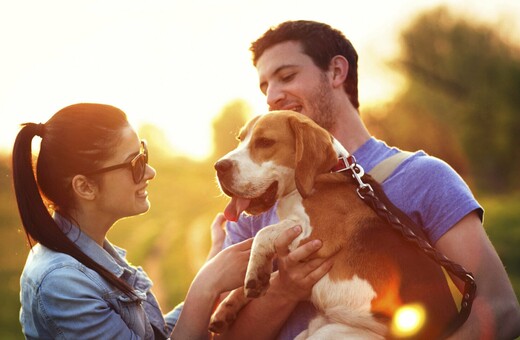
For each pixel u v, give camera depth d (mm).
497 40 33938
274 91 3535
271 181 3219
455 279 2938
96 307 2732
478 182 34219
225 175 3225
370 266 2990
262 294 2951
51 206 3070
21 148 2908
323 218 3059
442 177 3035
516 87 32594
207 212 46156
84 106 3016
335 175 3170
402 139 35656
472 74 33844
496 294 2787
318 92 3480
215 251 3779
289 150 3238
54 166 2961
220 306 3141
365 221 3059
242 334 3049
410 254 3023
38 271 2770
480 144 33438
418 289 2967
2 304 17172
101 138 2959
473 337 2709
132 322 2963
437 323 2934
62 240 2848
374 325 2936
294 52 3494
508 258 14398
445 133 34531
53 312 2707
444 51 34469
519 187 33188
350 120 3568
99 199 3014
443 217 2957
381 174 3178
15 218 31344
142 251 28422
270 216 3432
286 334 3156
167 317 3590
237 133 3762
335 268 3010
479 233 2908
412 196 3059
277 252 2951
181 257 24797
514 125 32719
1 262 24594
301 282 2947
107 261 3035
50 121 3010
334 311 2982
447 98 34281
